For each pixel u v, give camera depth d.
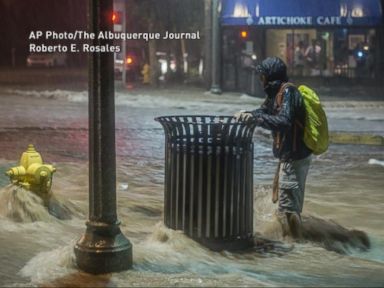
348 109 39.50
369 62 48.22
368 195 15.98
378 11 46.88
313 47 48.56
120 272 9.41
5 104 37.16
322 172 19.06
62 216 12.62
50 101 39.81
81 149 21.95
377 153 22.95
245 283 9.09
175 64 60.19
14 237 11.15
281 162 11.45
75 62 86.50
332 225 12.55
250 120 10.38
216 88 45.53
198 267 9.81
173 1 51.78
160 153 21.80
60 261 9.65
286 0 46.44
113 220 9.48
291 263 10.37
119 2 50.81
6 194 12.18
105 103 9.30
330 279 9.62
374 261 10.83
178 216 10.70
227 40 48.00
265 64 11.28
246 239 10.86
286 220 11.52
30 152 12.54
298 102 10.97
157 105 38.22
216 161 10.45
